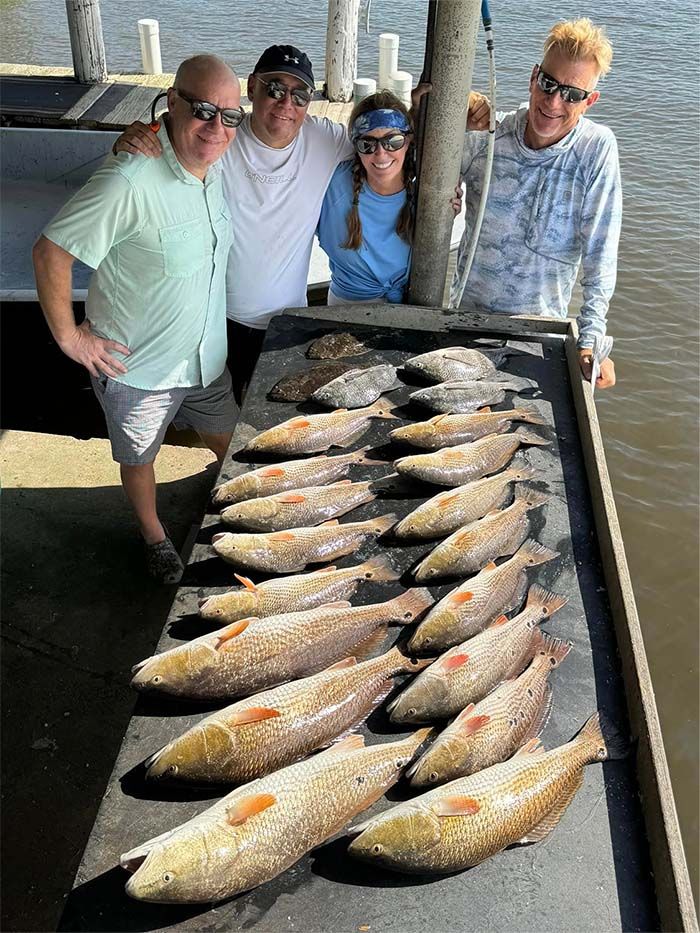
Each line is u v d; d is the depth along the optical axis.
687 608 6.61
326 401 3.67
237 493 3.24
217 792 2.34
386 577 3.00
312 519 3.18
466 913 2.08
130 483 4.43
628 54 16.62
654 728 2.40
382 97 3.84
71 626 4.88
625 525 7.26
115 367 3.79
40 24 15.99
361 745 2.43
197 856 2.04
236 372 4.88
